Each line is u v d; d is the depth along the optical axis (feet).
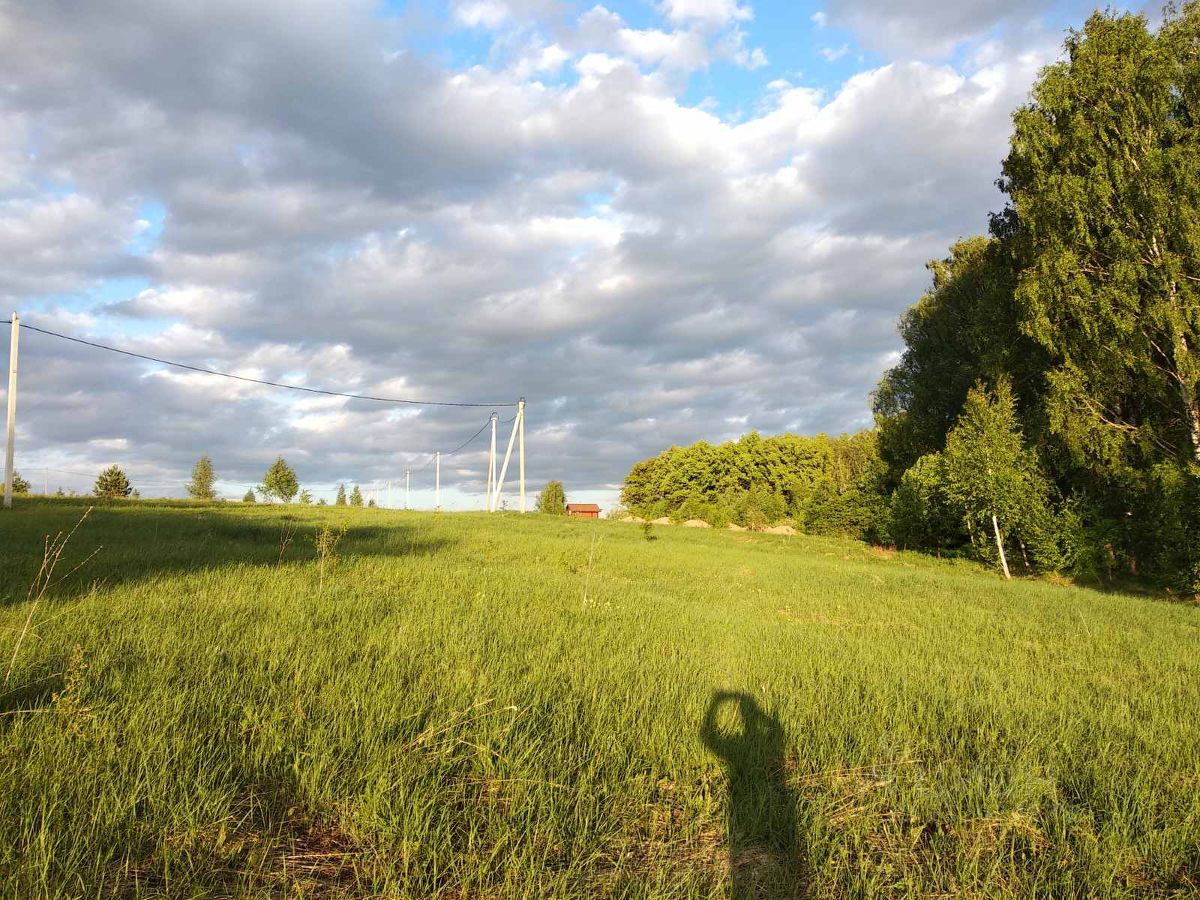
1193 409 76.89
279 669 16.90
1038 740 16.43
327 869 9.34
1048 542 85.71
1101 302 78.89
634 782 12.69
